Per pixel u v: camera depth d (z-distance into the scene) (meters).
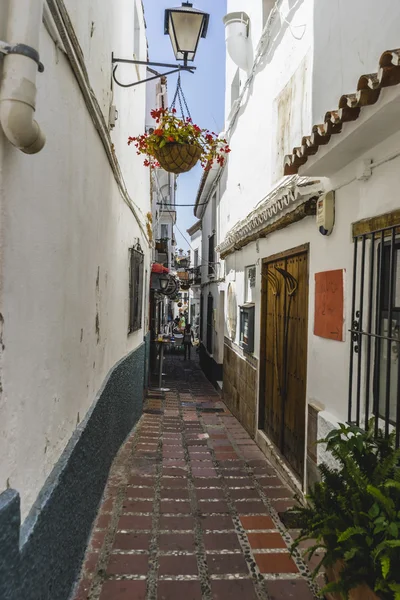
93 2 3.09
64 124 2.23
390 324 2.45
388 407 2.47
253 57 6.59
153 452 5.12
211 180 12.40
